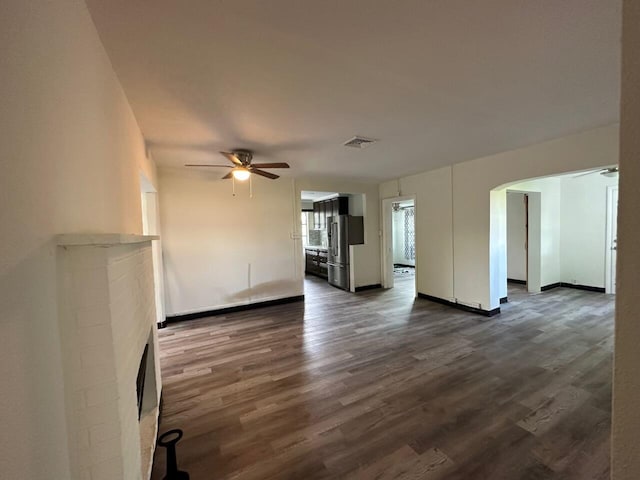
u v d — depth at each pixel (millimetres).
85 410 952
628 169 430
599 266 5609
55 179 861
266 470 1695
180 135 2857
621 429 455
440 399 2330
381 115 2480
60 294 871
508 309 4676
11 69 654
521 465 1687
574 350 3166
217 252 4832
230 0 1219
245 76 1829
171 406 2320
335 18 1351
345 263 6465
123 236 1032
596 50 1633
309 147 3367
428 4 1275
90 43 1251
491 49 1616
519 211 6488
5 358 604
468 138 3184
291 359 3109
